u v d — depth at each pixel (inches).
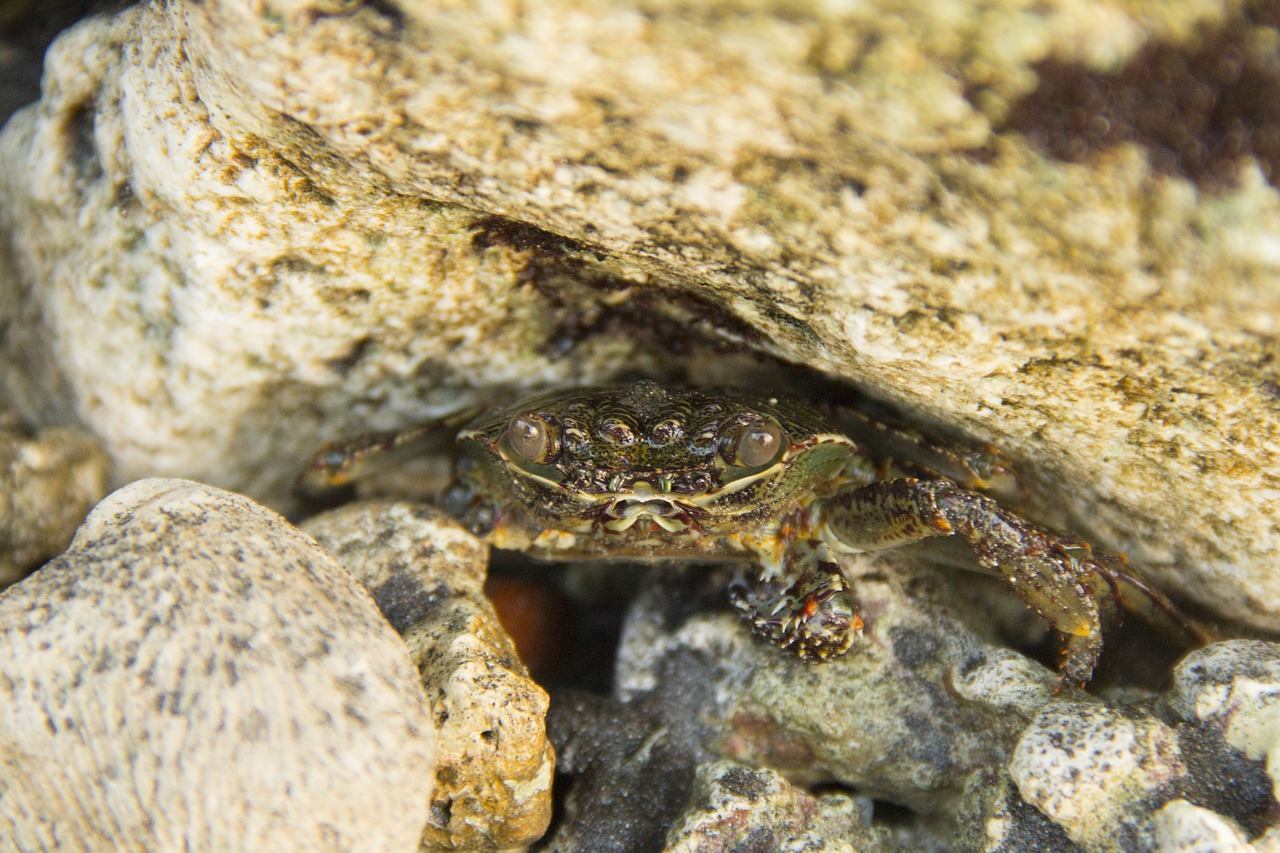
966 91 12.0
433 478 14.4
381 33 12.0
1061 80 11.9
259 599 12.3
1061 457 13.0
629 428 13.3
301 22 12.0
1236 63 11.9
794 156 12.2
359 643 12.4
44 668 12.2
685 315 13.4
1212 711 12.5
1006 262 12.3
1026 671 13.1
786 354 13.3
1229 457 12.6
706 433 13.2
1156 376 12.5
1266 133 12.0
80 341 13.5
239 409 13.6
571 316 13.5
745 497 13.3
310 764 12.1
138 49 12.8
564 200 12.5
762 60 11.9
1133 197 12.1
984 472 13.3
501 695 12.8
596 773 13.4
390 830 12.2
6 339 14.0
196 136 12.6
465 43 12.0
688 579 13.9
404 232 13.0
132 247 13.2
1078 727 12.6
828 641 13.3
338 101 12.2
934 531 13.0
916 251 12.3
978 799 13.0
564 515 13.4
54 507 13.6
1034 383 12.7
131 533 12.5
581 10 11.9
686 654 13.6
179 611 12.3
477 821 12.8
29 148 13.5
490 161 12.4
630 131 12.2
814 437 13.2
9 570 13.6
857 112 12.0
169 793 12.1
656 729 13.5
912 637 13.4
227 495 12.7
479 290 13.3
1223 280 12.2
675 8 11.8
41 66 14.4
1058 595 12.9
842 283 12.5
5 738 12.2
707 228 12.5
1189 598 13.2
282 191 12.8
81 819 12.1
